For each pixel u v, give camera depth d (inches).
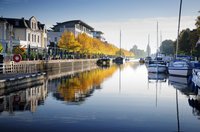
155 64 2263.8
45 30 3213.6
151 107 856.3
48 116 726.5
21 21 2736.2
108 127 629.3
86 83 1544.0
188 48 3348.9
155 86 1406.3
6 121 676.7
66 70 2812.5
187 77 1865.2
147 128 624.7
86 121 679.7
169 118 717.3
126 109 823.1
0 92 1105.4
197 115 751.7
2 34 2420.0
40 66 2082.9
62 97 1033.5
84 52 4138.8
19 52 1946.4
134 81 1672.0
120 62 5388.8
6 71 1540.4
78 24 4677.7
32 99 986.1
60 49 3117.6
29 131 599.2
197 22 2369.6
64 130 605.6
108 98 1019.3
